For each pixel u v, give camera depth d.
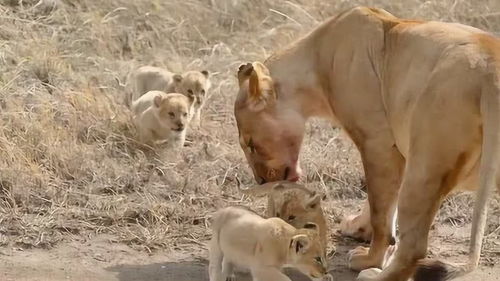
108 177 13.74
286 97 11.63
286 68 11.65
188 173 14.06
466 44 9.74
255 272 10.11
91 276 11.15
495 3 20.34
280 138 11.71
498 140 9.20
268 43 18.78
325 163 14.24
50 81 16.58
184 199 13.25
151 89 16.44
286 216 11.01
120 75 17.27
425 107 9.66
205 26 19.42
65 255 11.66
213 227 10.62
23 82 16.44
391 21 10.84
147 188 13.52
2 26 18.14
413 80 10.14
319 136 15.45
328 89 11.35
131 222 12.59
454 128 9.50
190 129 15.65
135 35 18.80
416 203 9.75
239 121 11.77
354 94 10.96
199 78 16.03
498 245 12.20
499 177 9.35
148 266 11.48
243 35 19.23
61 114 15.30
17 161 13.66
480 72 9.41
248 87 11.61
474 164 9.62
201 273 11.35
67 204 12.96
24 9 18.98
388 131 10.81
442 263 9.32
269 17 19.80
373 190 11.02
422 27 10.41
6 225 12.28
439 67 9.72
